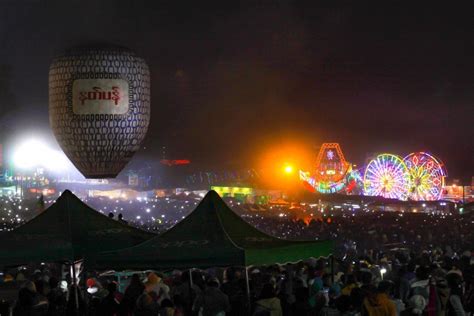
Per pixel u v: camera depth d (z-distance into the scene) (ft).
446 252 68.49
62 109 52.26
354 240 96.17
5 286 46.09
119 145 53.26
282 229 114.01
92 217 44.80
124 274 55.06
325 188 237.86
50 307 39.47
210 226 40.19
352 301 36.81
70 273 51.72
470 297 41.65
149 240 39.47
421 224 124.57
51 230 43.06
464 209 190.08
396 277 49.70
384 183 227.40
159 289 44.06
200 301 40.63
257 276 46.39
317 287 43.47
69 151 53.47
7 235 42.32
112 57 52.06
